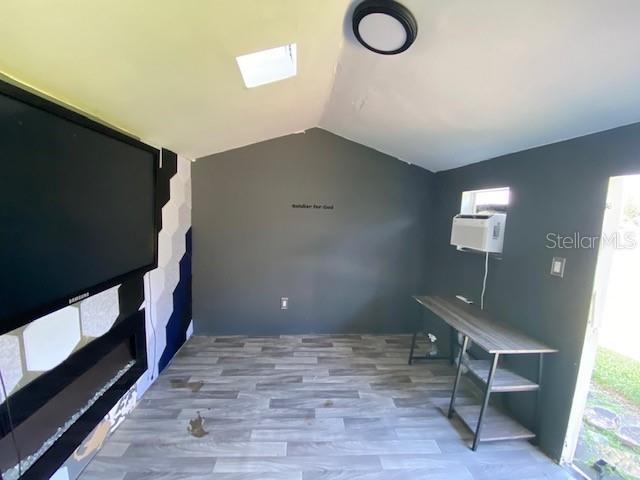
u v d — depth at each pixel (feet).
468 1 3.49
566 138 6.12
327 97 8.00
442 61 4.79
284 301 11.71
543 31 3.60
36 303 3.55
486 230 7.92
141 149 5.89
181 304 10.28
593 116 5.03
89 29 3.15
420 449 6.37
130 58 3.88
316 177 11.34
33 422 4.27
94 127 4.47
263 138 10.64
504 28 3.74
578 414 5.88
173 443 6.31
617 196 5.36
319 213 11.47
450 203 10.69
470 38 4.09
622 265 5.60
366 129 9.53
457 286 10.16
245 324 11.68
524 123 5.98
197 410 7.36
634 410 7.00
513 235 7.63
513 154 7.70
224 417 7.14
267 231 11.34
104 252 4.83
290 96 7.18
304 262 11.62
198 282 11.30
